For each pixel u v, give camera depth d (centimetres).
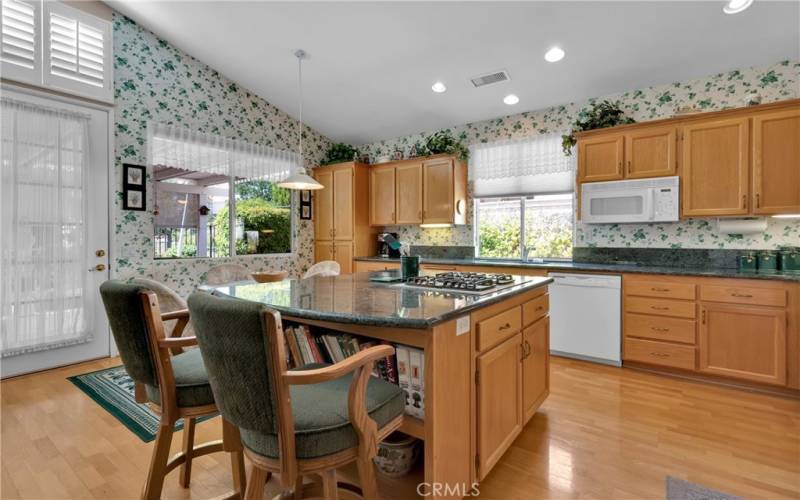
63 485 169
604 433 214
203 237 429
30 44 302
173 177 402
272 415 100
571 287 345
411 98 436
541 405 246
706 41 296
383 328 146
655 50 312
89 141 333
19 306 295
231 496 158
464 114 454
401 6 301
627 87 367
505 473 178
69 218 320
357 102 461
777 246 310
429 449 131
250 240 475
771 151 282
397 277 236
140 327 133
